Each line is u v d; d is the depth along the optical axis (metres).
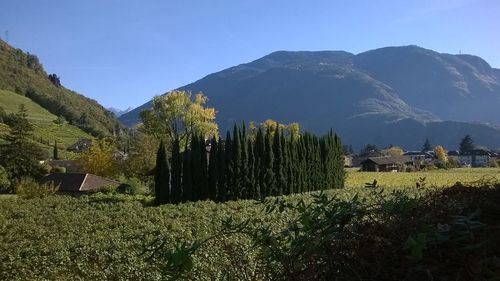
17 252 13.43
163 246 2.96
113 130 154.75
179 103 64.75
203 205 23.78
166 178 34.81
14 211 22.67
